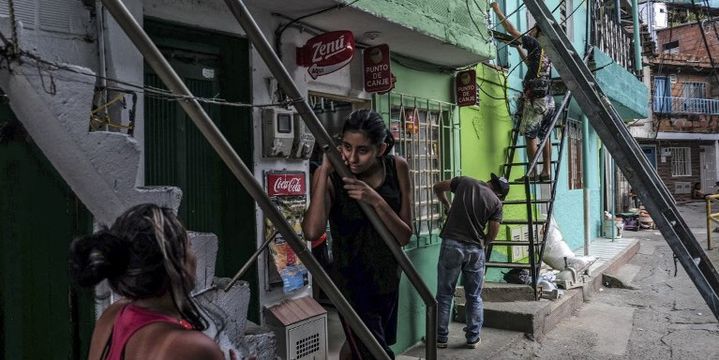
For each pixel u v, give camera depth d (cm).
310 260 218
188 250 148
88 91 252
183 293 144
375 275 251
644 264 1074
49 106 241
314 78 434
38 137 255
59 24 282
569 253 771
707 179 2895
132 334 137
